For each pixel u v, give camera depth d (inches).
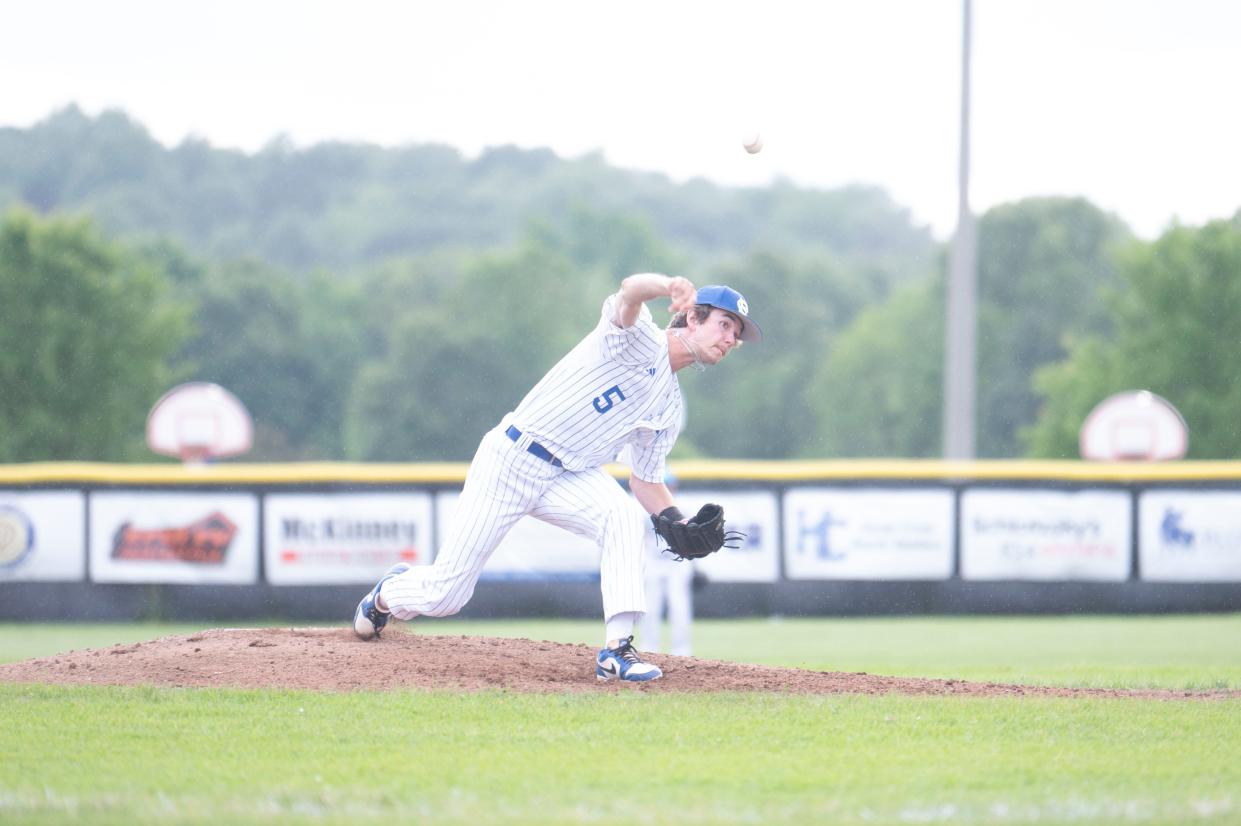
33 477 1888.5
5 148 7180.1
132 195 7160.4
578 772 581.3
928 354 6181.1
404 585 824.3
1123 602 1903.3
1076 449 5211.6
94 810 522.3
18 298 5157.5
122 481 1894.7
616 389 760.3
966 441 2343.8
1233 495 1894.7
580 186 7623.0
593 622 1870.1
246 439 2701.8
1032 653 1584.6
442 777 572.7
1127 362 5162.4
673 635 1473.9
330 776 574.6
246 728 663.8
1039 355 6092.5
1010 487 1899.6
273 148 7500.0
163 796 543.2
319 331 6648.6
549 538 1876.2
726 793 548.4
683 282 701.9
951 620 1935.3
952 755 615.2
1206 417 5009.8
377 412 6127.0
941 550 1900.8
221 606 1897.1
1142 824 504.4
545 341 6215.6
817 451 6392.7
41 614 1886.1
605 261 6998.0
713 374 6422.2
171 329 5393.7
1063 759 608.7
